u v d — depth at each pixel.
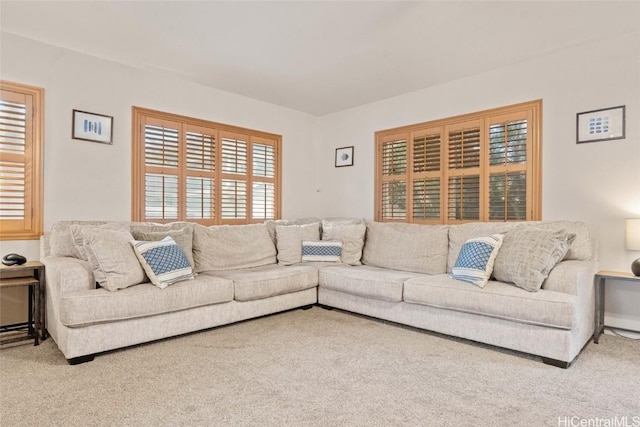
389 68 3.69
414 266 3.52
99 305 2.36
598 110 3.13
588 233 2.94
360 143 4.96
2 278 2.82
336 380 2.13
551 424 1.70
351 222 4.34
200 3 2.55
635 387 2.07
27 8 2.62
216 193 4.36
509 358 2.48
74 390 1.99
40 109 3.15
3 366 2.29
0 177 2.99
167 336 2.70
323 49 3.27
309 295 3.71
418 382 2.12
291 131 5.14
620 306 3.05
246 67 3.67
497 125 3.73
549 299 2.37
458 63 3.58
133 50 3.30
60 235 2.92
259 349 2.62
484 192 3.81
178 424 1.67
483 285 2.68
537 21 2.78
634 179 2.96
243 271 3.48
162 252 2.79
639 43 2.94
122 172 3.61
